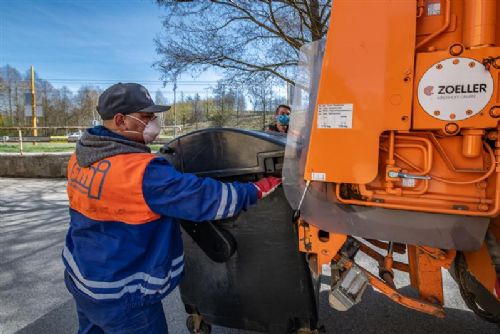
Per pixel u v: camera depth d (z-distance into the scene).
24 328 2.88
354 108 1.54
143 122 1.75
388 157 1.54
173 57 10.65
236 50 10.69
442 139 1.50
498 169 1.40
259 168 1.96
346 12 1.52
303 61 1.79
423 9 1.46
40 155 11.38
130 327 1.65
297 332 2.12
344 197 1.66
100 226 1.61
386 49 1.48
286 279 2.02
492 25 1.36
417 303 1.80
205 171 2.08
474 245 1.50
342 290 1.83
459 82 1.40
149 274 1.65
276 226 1.99
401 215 1.58
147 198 1.56
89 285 1.59
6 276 3.89
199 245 2.16
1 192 8.88
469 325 2.78
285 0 9.24
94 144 1.64
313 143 1.63
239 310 2.17
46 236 5.29
